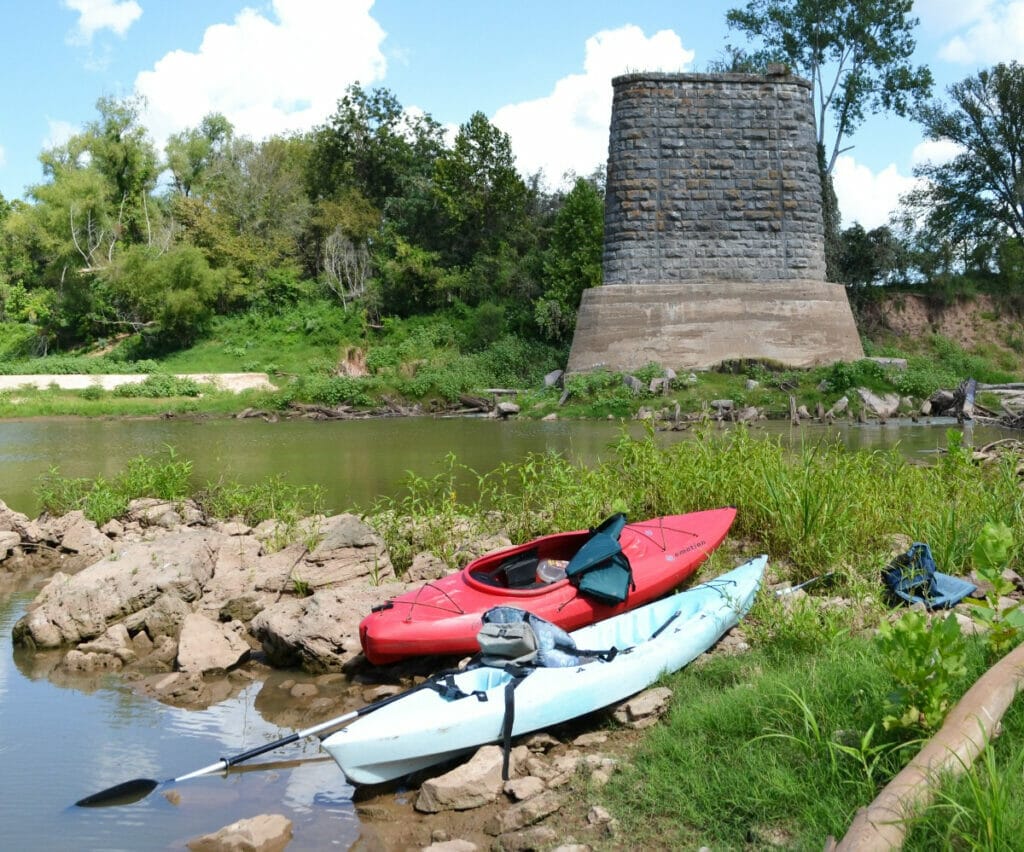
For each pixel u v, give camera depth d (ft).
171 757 19.99
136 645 26.99
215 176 191.62
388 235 170.40
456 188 165.68
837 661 19.54
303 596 29.17
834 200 145.18
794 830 14.30
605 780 16.80
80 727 21.53
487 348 139.13
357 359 139.64
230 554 31.76
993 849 12.35
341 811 17.43
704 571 28.68
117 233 175.83
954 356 139.13
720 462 34.76
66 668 25.46
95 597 27.35
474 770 17.19
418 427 88.69
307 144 207.72
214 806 17.78
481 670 19.92
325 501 44.98
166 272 153.07
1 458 65.87
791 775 15.46
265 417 104.17
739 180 108.27
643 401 95.86
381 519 35.65
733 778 15.79
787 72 109.19
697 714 18.26
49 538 38.40
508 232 168.86
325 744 17.25
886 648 16.20
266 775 19.06
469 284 158.81
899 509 31.73
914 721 15.56
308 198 188.03
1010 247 154.61
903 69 140.87
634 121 107.55
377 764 17.65
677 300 106.01
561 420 93.56
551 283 144.87
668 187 107.65
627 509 31.48
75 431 88.17
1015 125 151.23
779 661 21.01
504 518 35.47
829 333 107.34
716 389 97.50
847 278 148.05
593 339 107.14
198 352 154.40
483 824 16.30
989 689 15.90
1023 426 80.38
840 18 141.38
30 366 140.15
